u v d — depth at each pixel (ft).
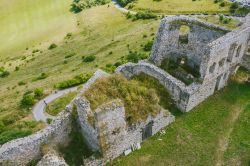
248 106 128.57
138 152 111.04
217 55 122.01
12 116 166.09
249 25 134.62
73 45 310.45
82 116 105.29
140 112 111.24
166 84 126.93
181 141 114.32
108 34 318.45
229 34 126.00
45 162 93.81
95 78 124.67
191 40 142.51
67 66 248.73
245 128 119.03
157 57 140.77
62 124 109.19
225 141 114.11
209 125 120.26
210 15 316.81
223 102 130.62
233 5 320.50
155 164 106.73
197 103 128.57
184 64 149.48
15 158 102.68
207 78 125.08
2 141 131.85
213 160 107.65
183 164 106.52
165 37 138.10
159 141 114.73
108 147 104.47
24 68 279.08
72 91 188.14
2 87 234.38
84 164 103.14
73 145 112.78
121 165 106.83
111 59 234.58
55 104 172.86
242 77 142.00
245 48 140.05
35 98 183.52
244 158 108.17
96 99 111.65
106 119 97.96
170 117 119.75
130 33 298.15
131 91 115.65
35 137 104.99
